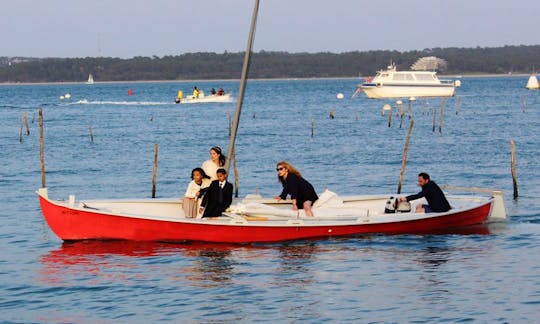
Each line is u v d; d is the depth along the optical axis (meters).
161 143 107.62
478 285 31.78
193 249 38.88
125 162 84.31
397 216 41.41
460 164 78.12
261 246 39.41
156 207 43.53
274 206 43.69
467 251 38.00
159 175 73.00
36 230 44.56
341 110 186.75
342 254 37.62
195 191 41.09
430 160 82.38
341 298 30.44
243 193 61.41
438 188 42.84
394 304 29.50
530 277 32.81
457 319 27.53
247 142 107.50
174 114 175.00
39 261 37.16
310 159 85.62
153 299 30.73
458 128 126.62
